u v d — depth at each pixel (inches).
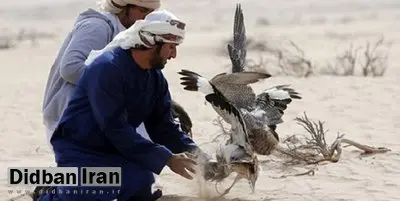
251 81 410.3
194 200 436.1
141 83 386.9
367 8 4111.7
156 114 410.3
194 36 2512.3
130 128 381.4
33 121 789.2
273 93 422.6
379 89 970.7
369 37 2266.2
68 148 391.2
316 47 1952.5
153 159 381.4
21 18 4101.9
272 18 3791.8
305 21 3580.2
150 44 377.7
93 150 390.6
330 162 519.2
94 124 385.7
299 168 509.0
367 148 560.4
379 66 1342.3
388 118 759.1
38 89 1115.9
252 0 4488.2
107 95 375.9
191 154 410.9
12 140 672.4
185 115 484.1
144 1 419.5
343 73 1246.3
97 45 417.7
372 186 472.7
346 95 924.0
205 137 649.0
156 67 386.9
